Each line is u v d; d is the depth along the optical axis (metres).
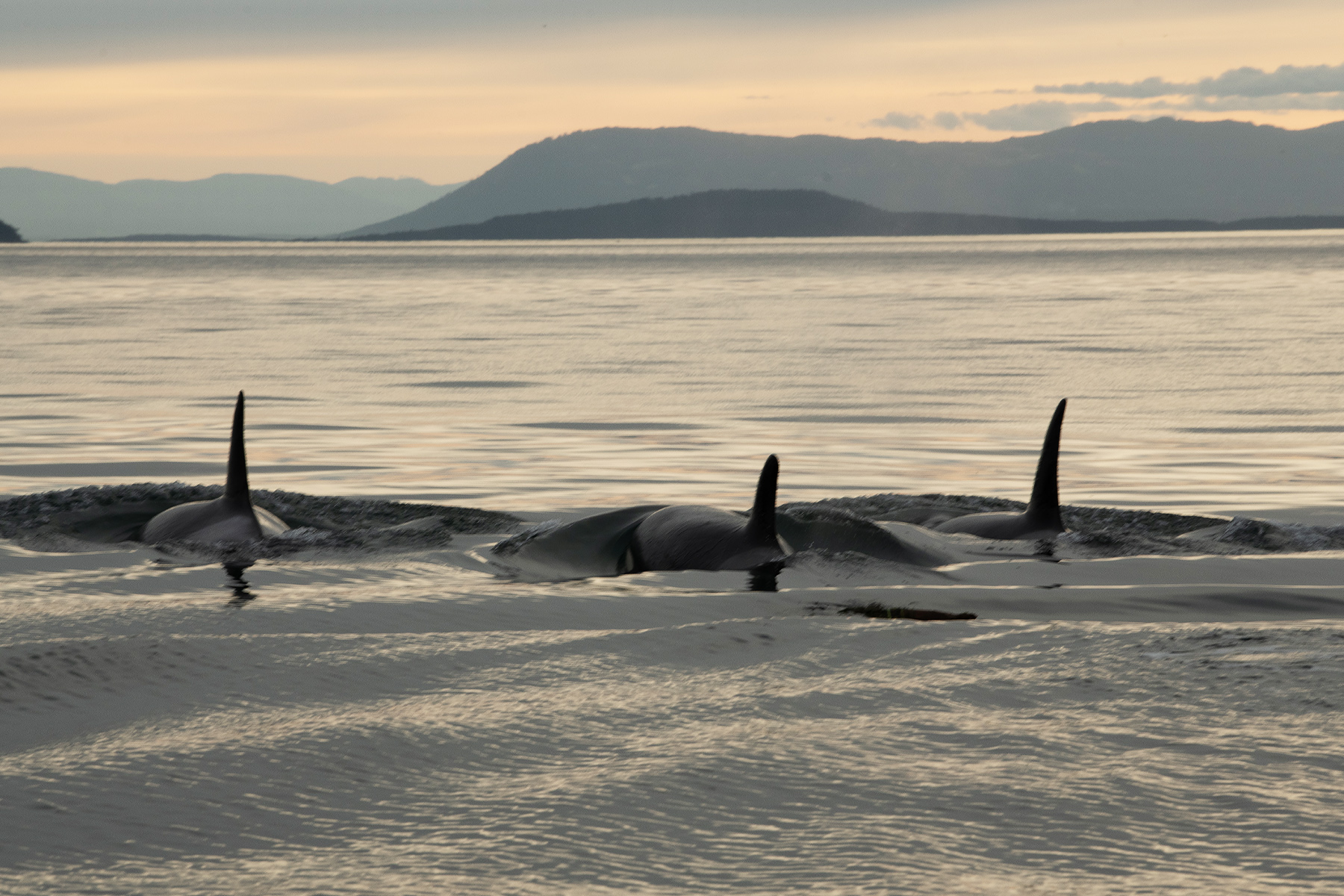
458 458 72.12
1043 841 14.03
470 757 17.45
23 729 19.17
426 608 29.23
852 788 15.92
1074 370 135.50
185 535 38.78
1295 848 13.80
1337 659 22.84
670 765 16.91
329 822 14.94
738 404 103.56
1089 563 36.22
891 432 85.69
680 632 25.81
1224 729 18.45
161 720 19.58
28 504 43.16
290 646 24.62
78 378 123.25
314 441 79.44
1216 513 54.84
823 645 24.66
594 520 38.88
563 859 13.65
